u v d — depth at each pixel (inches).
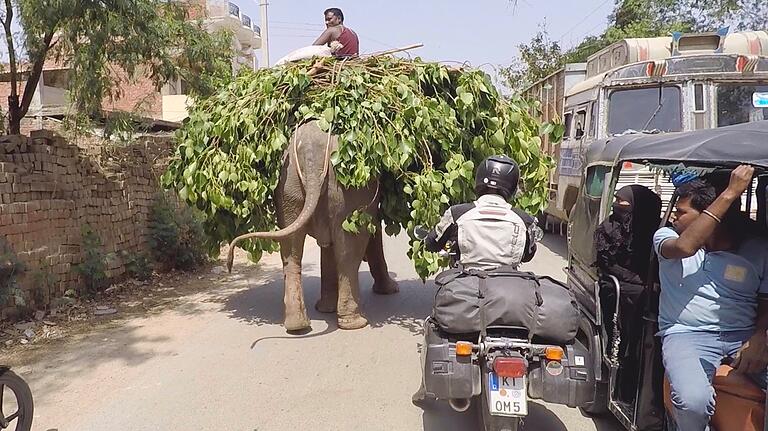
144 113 447.2
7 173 267.6
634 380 156.7
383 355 233.6
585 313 173.8
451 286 144.9
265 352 237.5
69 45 339.6
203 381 209.5
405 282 358.3
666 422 140.8
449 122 250.8
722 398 126.6
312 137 245.6
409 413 185.0
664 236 135.1
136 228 366.6
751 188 156.3
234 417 183.0
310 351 238.4
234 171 249.6
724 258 131.8
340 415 183.9
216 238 285.9
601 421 178.2
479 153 265.0
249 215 268.4
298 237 254.8
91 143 367.9
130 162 370.0
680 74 359.9
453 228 162.4
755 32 408.5
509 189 161.2
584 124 398.3
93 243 314.8
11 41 340.8
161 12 396.2
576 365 142.9
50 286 287.0
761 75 354.6
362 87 250.1
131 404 191.9
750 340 123.0
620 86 366.3
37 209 281.7
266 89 255.8
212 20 983.0
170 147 425.4
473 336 146.6
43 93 676.1
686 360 128.6
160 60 374.0
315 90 260.4
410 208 263.6
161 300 318.7
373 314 289.0
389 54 273.6
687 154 129.6
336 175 242.4
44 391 202.4
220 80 299.6
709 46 380.5
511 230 154.6
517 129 265.9
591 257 172.7
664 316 137.9
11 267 256.5
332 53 289.7
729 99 359.9
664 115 362.0
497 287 142.3
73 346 245.4
